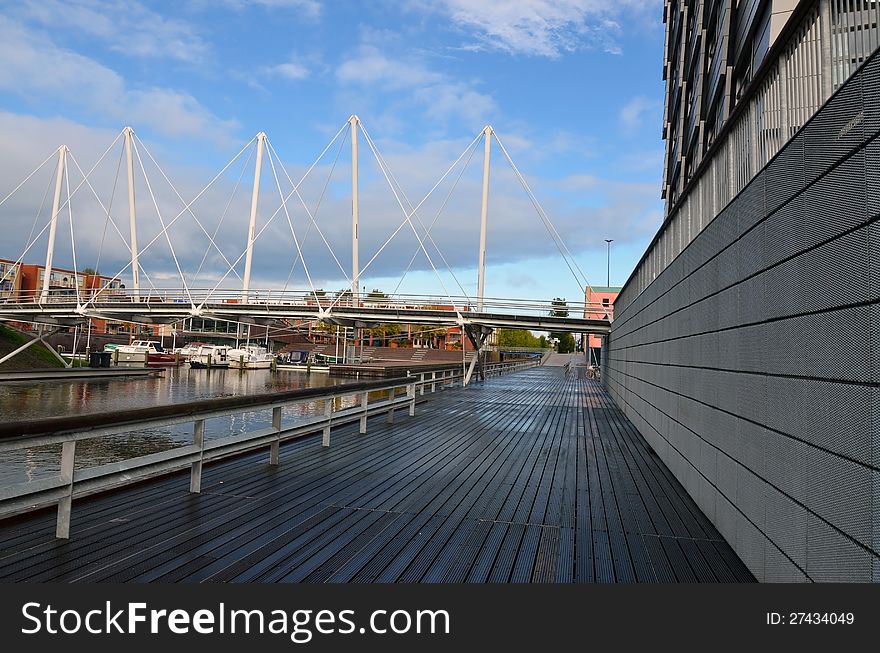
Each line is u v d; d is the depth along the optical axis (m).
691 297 5.83
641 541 4.21
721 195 5.05
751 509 3.67
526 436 9.64
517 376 32.66
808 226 2.95
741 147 4.52
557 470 6.84
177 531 4.00
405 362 54.56
